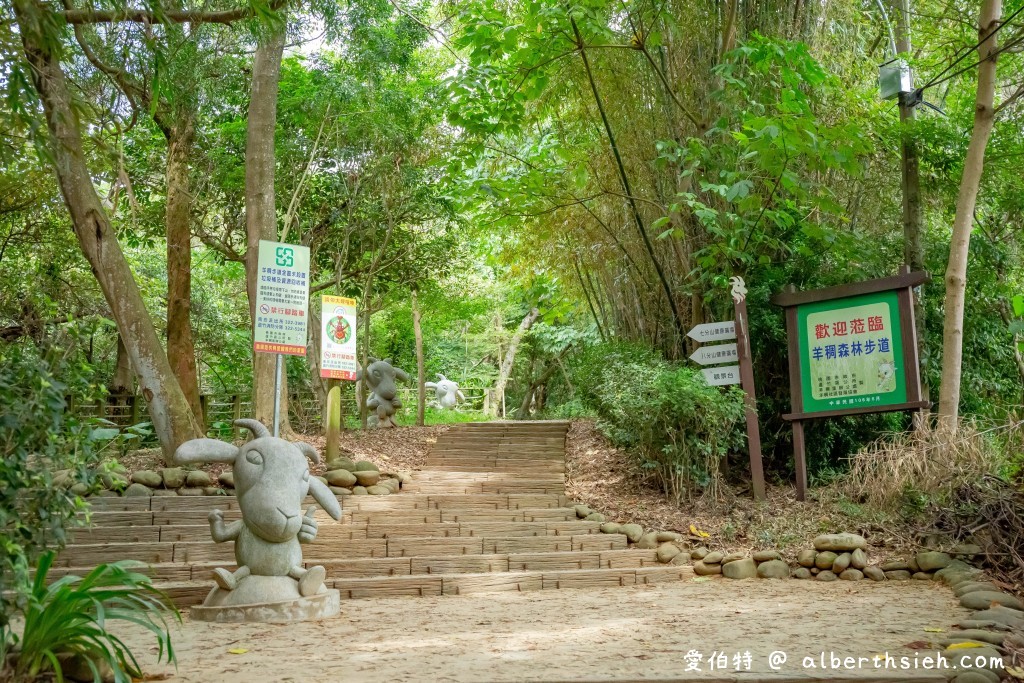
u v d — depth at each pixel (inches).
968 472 342.3
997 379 480.1
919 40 542.3
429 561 339.6
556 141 565.3
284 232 556.1
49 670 171.5
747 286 454.6
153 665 196.5
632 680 175.9
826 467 437.7
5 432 183.0
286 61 629.9
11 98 244.5
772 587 323.0
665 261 491.8
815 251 453.4
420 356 684.1
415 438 530.9
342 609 285.6
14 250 565.9
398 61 550.6
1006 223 511.8
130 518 358.9
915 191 443.2
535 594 319.0
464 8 458.6
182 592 289.1
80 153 394.0
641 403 411.2
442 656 204.4
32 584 194.4
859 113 459.2
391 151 618.8
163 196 620.7
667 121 477.4
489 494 419.2
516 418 937.5
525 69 449.1
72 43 346.3
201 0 442.0
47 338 227.6
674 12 455.8
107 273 418.9
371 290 708.7
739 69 429.7
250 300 489.7
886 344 396.5
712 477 415.5
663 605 284.2
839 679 176.9
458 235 716.7
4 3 247.9
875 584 324.8
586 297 590.6
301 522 275.9
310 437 509.0
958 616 249.1
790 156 397.7
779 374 461.4
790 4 470.3
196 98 480.1
